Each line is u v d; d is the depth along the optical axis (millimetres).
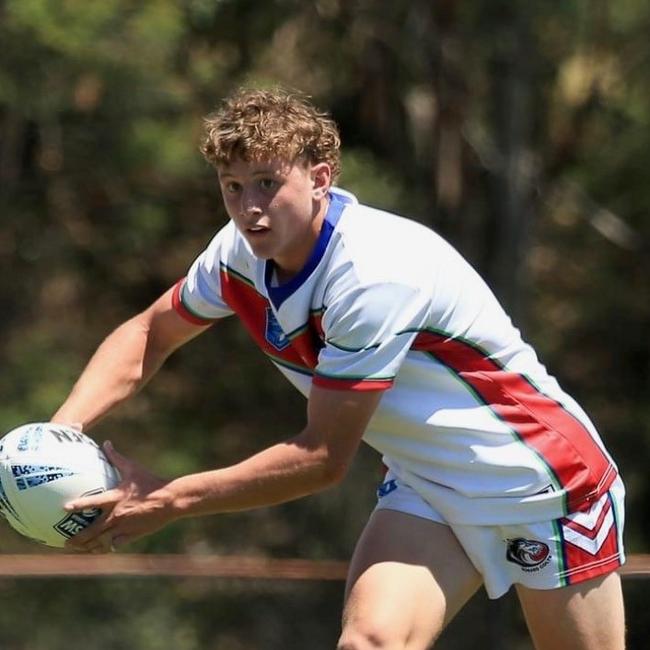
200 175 45469
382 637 13086
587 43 51406
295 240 13023
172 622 36000
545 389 14008
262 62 48625
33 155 45406
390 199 46469
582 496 13883
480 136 51031
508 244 50844
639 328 52875
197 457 46812
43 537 13664
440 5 49688
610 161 52219
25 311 46688
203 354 48438
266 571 19578
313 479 13195
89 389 14875
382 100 50062
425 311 13188
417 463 13883
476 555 13789
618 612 14289
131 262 48031
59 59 39312
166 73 42219
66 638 34281
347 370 13008
